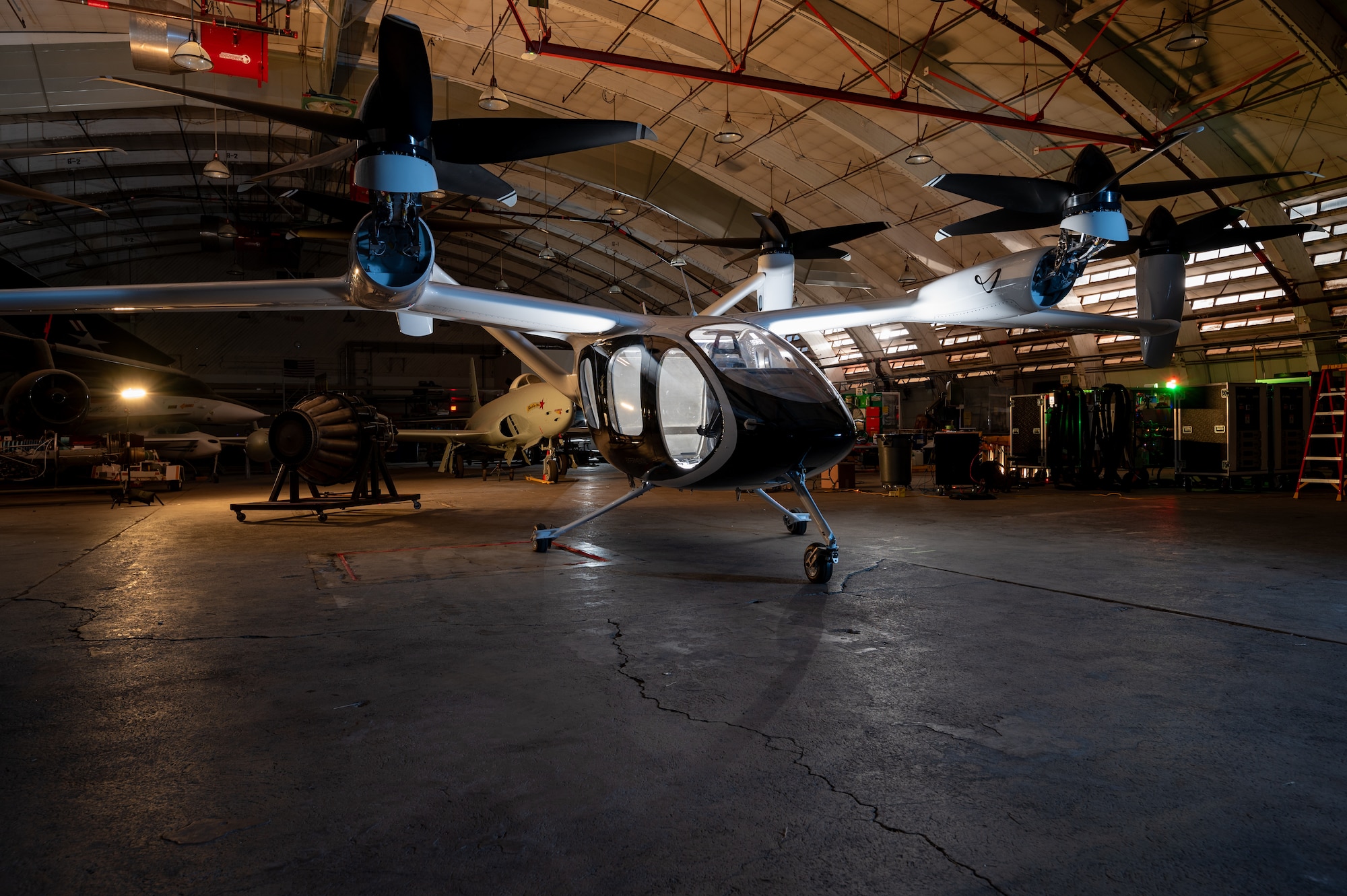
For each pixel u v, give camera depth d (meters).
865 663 3.79
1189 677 3.53
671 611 4.98
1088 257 6.84
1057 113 19.64
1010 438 17.19
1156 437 16.67
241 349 45.94
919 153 21.03
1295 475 15.00
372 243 5.24
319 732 2.93
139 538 9.05
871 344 38.00
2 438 16.56
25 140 25.50
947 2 16.94
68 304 5.75
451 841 2.12
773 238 9.48
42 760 2.68
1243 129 18.70
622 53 21.14
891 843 2.08
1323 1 14.65
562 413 18.64
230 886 1.90
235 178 33.31
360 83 23.64
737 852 2.04
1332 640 4.17
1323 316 21.77
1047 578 6.01
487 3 19.42
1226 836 2.11
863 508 11.71
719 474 6.05
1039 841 2.09
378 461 11.62
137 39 15.58
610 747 2.77
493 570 6.58
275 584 6.05
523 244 43.66
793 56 19.83
